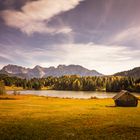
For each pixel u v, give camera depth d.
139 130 33.31
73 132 32.19
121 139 28.22
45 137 29.25
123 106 75.19
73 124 38.44
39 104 80.31
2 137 29.12
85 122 40.41
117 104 75.50
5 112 55.41
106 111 58.22
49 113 53.50
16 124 38.34
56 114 51.56
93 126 36.50
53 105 76.62
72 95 183.25
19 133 31.48
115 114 51.53
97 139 28.23
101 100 104.12
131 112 55.75
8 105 74.62
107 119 43.78
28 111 57.75
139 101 100.94
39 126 36.56
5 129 34.09
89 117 46.50
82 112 55.66
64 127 35.78
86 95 184.00
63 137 29.25
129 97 75.75
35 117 46.72
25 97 117.06
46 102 89.75
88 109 63.44
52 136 29.75
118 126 36.31
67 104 81.38
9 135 30.27
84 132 32.19
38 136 29.78
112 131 32.72
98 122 40.31
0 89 138.25
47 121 41.50
